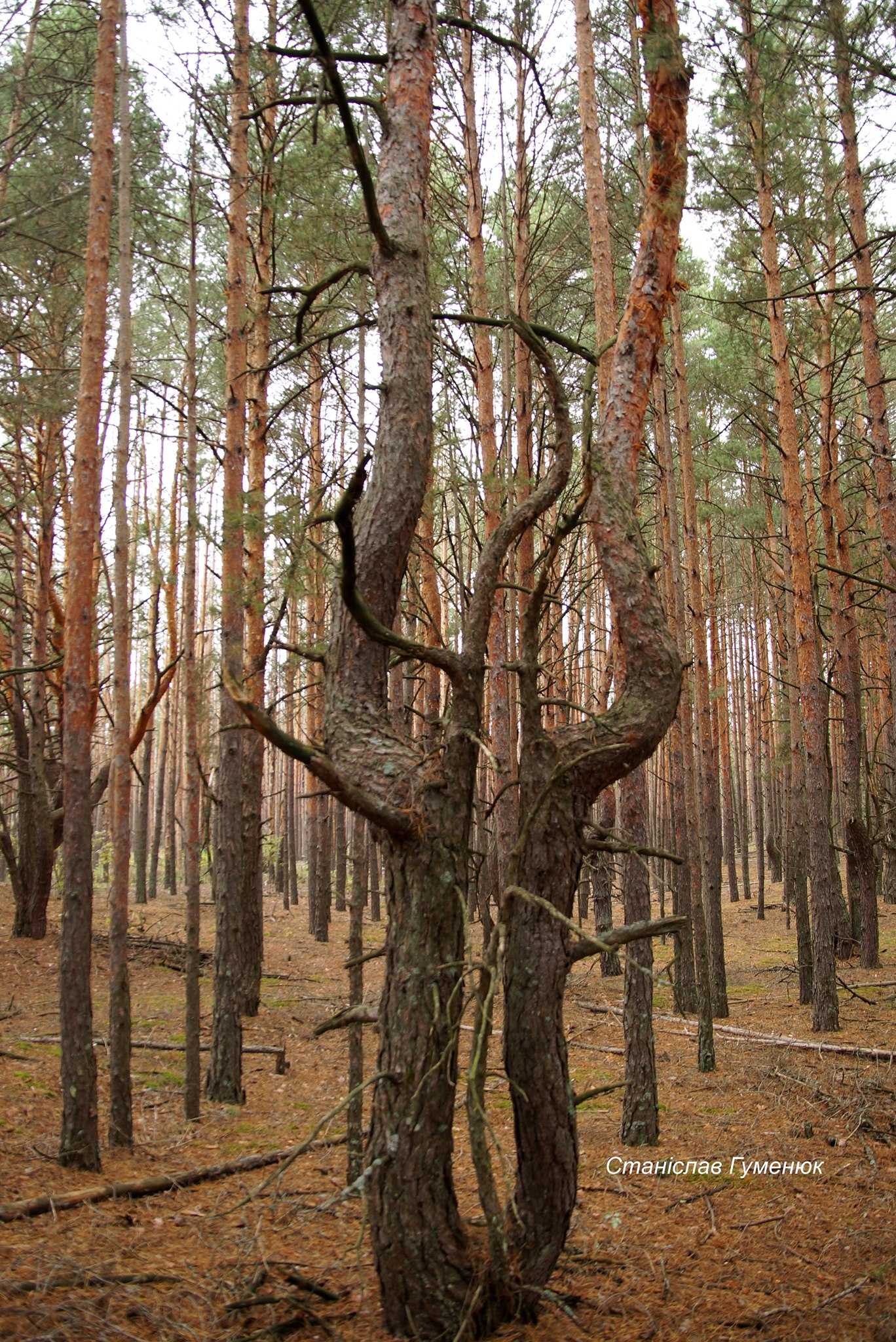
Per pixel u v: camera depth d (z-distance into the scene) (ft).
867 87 22.77
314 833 59.41
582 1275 15.44
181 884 90.02
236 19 28.94
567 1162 12.79
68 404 36.29
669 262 14.98
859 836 50.39
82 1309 13.03
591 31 26.58
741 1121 25.05
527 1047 12.62
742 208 37.47
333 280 15.30
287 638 32.99
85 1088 19.38
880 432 32.19
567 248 46.06
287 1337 12.56
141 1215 17.33
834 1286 15.16
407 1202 11.84
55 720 48.37
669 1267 15.90
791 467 37.11
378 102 14.39
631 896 23.91
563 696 48.26
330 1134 23.20
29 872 44.88
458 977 12.30
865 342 32.53
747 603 91.81
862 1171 20.80
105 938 44.68
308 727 52.37
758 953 57.26
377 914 67.87
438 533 38.91
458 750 12.80
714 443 55.93
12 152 33.94
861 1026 36.09
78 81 30.58
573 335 46.26
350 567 12.06
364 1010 12.84
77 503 19.70
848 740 51.88
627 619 13.83
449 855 12.46
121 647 21.72
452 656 13.12
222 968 26.78
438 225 37.68
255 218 37.42
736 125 35.19
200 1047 31.22
